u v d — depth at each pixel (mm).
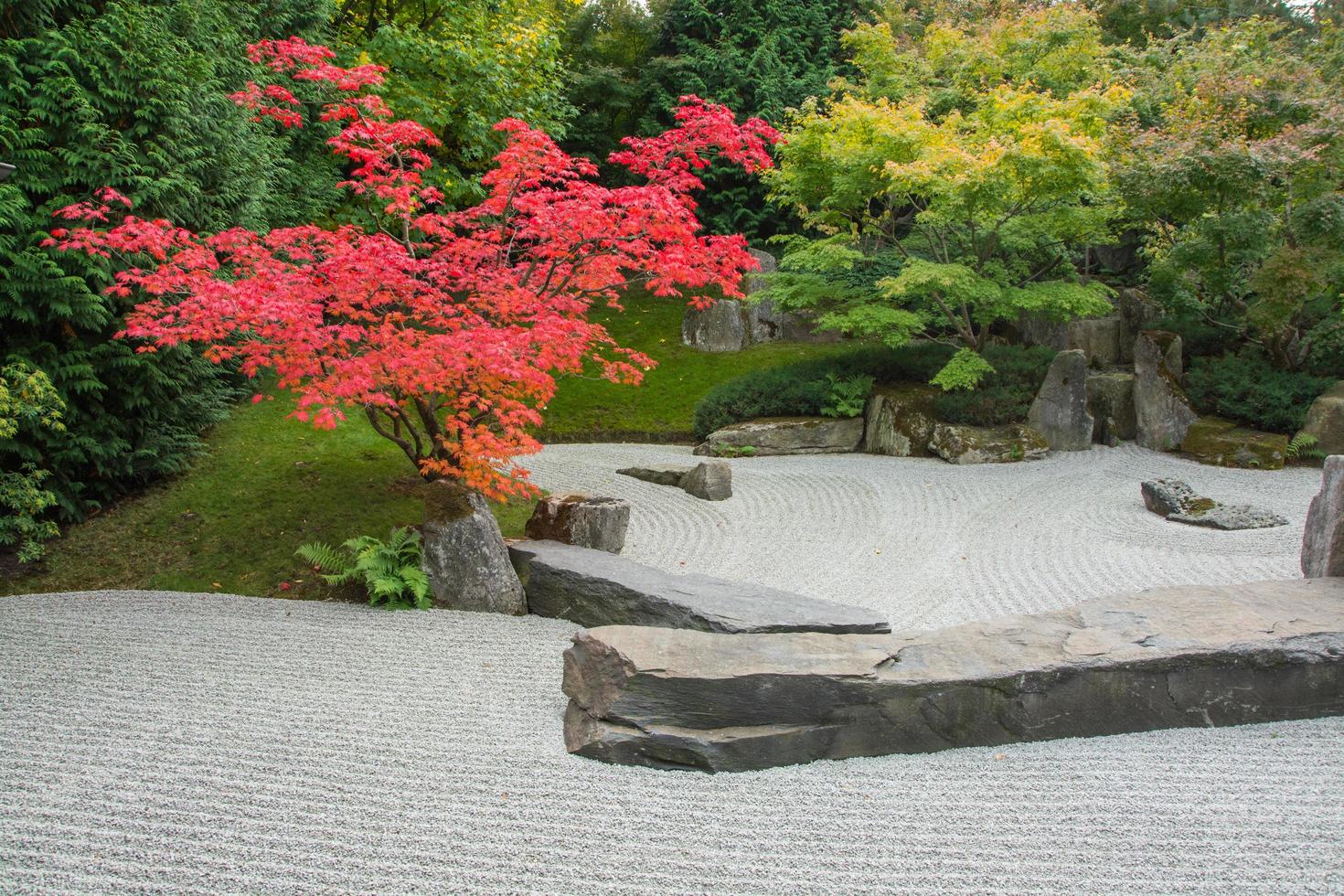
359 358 7590
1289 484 11781
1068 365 14016
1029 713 5078
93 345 9508
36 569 8672
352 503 9938
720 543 10109
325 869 4047
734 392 15672
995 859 4051
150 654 6656
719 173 20781
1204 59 16578
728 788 4750
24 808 4543
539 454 14516
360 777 4879
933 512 11086
